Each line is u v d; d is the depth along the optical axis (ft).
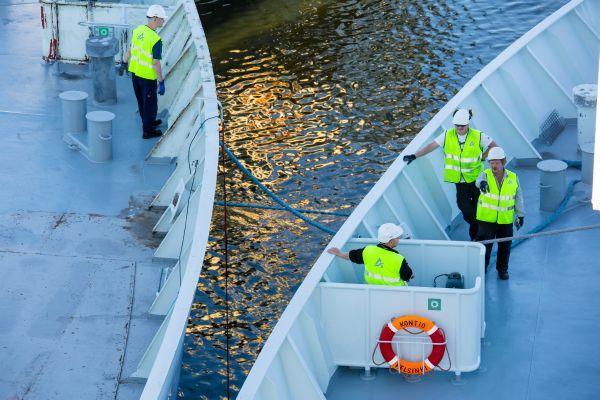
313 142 67.56
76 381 27.76
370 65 79.87
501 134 46.11
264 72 78.23
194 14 49.49
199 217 30.96
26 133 42.98
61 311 30.73
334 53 82.02
